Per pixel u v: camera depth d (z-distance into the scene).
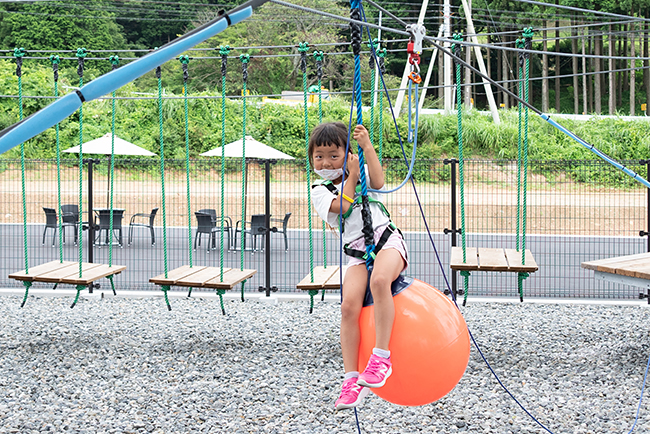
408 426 4.43
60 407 4.79
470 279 10.36
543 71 46.41
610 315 7.89
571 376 5.54
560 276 10.52
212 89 43.22
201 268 7.43
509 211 18.80
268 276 8.73
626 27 44.19
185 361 5.96
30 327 7.18
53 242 13.35
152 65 2.12
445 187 21.08
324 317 7.73
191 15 56.94
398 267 3.03
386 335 2.87
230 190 21.78
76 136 27.39
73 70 40.75
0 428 4.37
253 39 42.44
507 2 46.81
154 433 4.31
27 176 22.91
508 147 28.62
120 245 13.66
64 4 48.25
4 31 47.50
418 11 49.91
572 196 20.56
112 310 8.14
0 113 29.06
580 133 29.94
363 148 2.99
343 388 2.89
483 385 5.28
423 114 29.91
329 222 3.17
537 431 4.36
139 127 29.19
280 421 4.52
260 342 6.60
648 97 47.44
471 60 42.91
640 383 5.36
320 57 6.46
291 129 29.38
